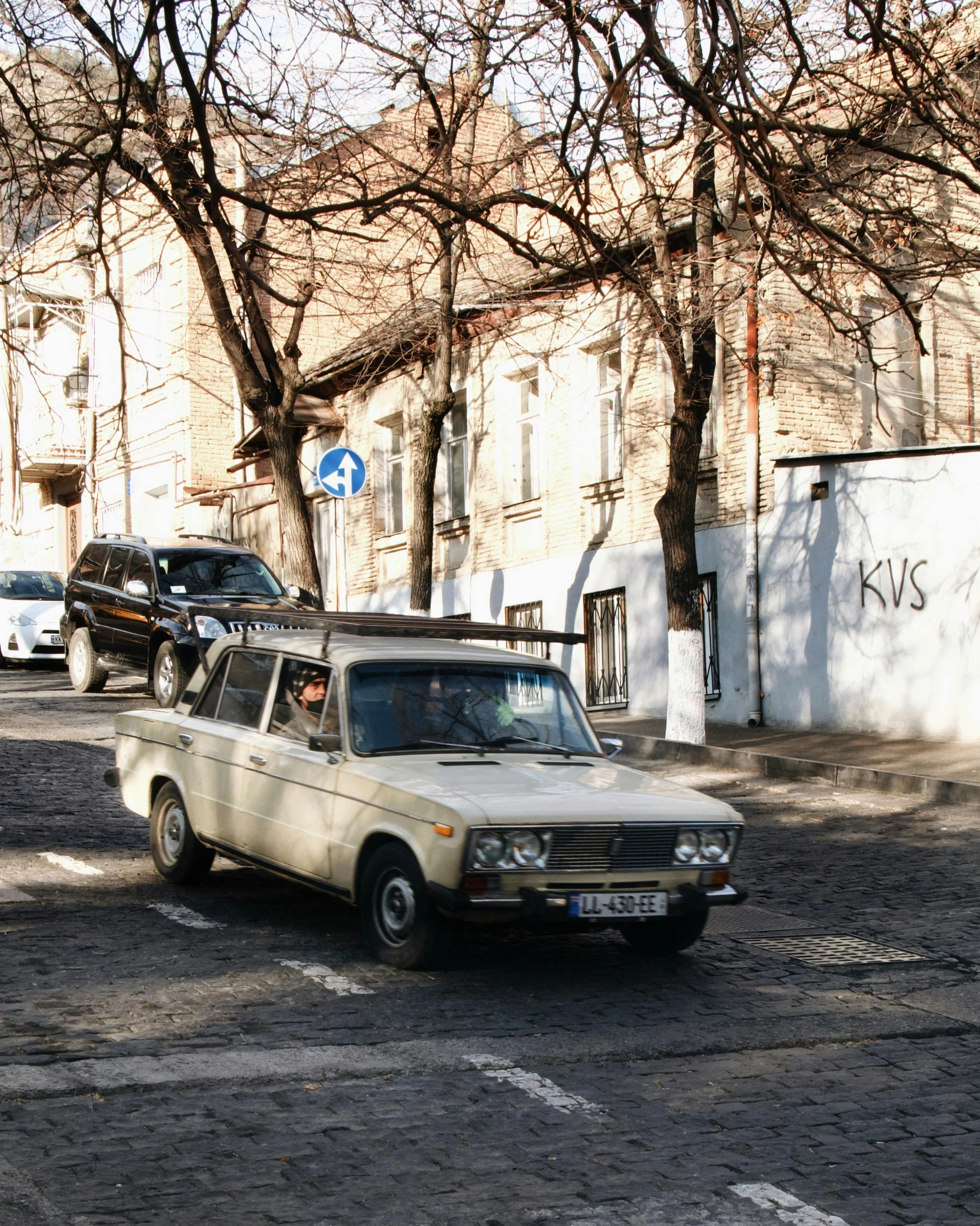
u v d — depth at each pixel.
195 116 9.02
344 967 7.16
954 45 11.30
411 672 7.93
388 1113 5.11
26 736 16.17
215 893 8.91
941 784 13.56
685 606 16.27
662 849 7.08
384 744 7.53
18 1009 6.19
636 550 20.30
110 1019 6.11
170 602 18.48
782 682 18.05
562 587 21.89
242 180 18.17
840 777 14.48
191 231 13.11
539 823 6.70
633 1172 4.64
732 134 8.20
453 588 24.66
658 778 7.89
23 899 8.47
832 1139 5.05
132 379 35.03
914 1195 4.55
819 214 11.58
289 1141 4.79
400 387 26.08
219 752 8.52
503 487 23.34
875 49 9.23
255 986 6.74
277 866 7.89
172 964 7.09
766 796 13.84
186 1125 4.91
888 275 10.36
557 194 11.49
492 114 15.59
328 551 29.11
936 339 19.02
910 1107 5.44
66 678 24.27
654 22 7.91
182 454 33.00
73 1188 4.33
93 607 20.70
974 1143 5.05
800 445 18.11
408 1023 6.25
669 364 19.53
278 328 29.20
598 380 21.33
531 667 8.35
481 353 23.61
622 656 20.80
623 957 7.80
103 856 10.02
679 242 18.02
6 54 10.32
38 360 16.09
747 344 17.75
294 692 8.15
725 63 8.05
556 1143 4.89
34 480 39.69
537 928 6.94
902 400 18.95
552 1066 5.77
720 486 18.91
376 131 13.12
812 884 10.01
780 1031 6.47
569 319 20.95
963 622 16.16
